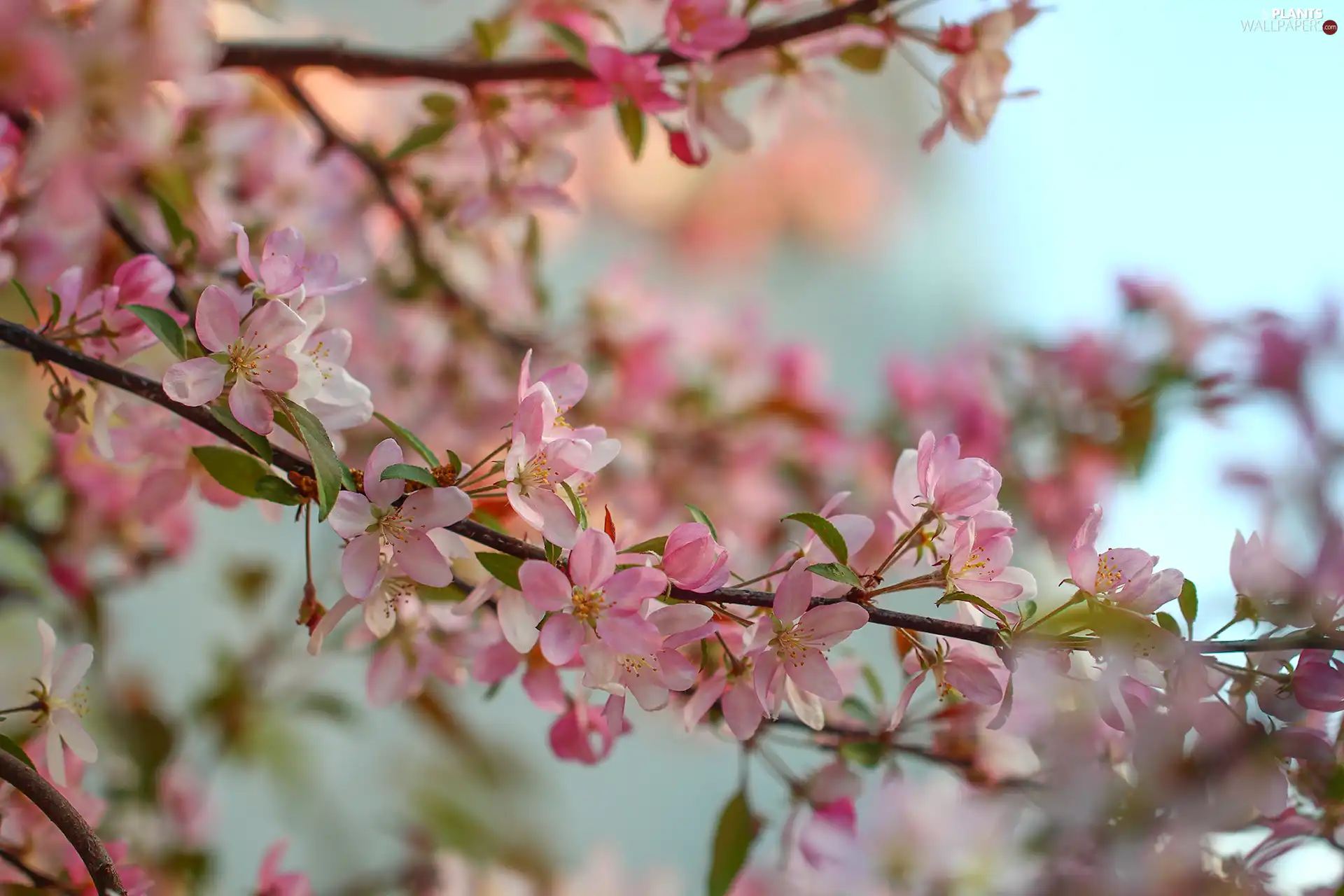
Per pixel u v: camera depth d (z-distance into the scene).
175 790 1.65
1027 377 2.02
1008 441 1.98
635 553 1.23
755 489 2.02
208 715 1.74
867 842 1.45
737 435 2.03
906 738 1.39
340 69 1.43
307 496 1.23
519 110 1.52
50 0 1.31
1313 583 1.25
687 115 1.41
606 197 2.67
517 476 1.22
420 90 1.71
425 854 1.94
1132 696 1.26
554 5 1.54
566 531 1.22
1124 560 1.24
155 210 1.44
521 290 1.88
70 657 1.29
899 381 2.14
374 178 1.63
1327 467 1.74
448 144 1.61
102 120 1.32
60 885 1.30
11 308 1.39
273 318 1.22
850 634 1.23
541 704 1.36
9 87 1.30
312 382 1.24
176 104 1.43
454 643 1.36
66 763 1.35
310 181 1.70
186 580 2.03
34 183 1.35
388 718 2.04
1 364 1.51
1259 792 1.27
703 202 2.80
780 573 1.26
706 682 1.27
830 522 1.23
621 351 1.99
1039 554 1.86
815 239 2.95
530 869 2.04
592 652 1.21
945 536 1.25
